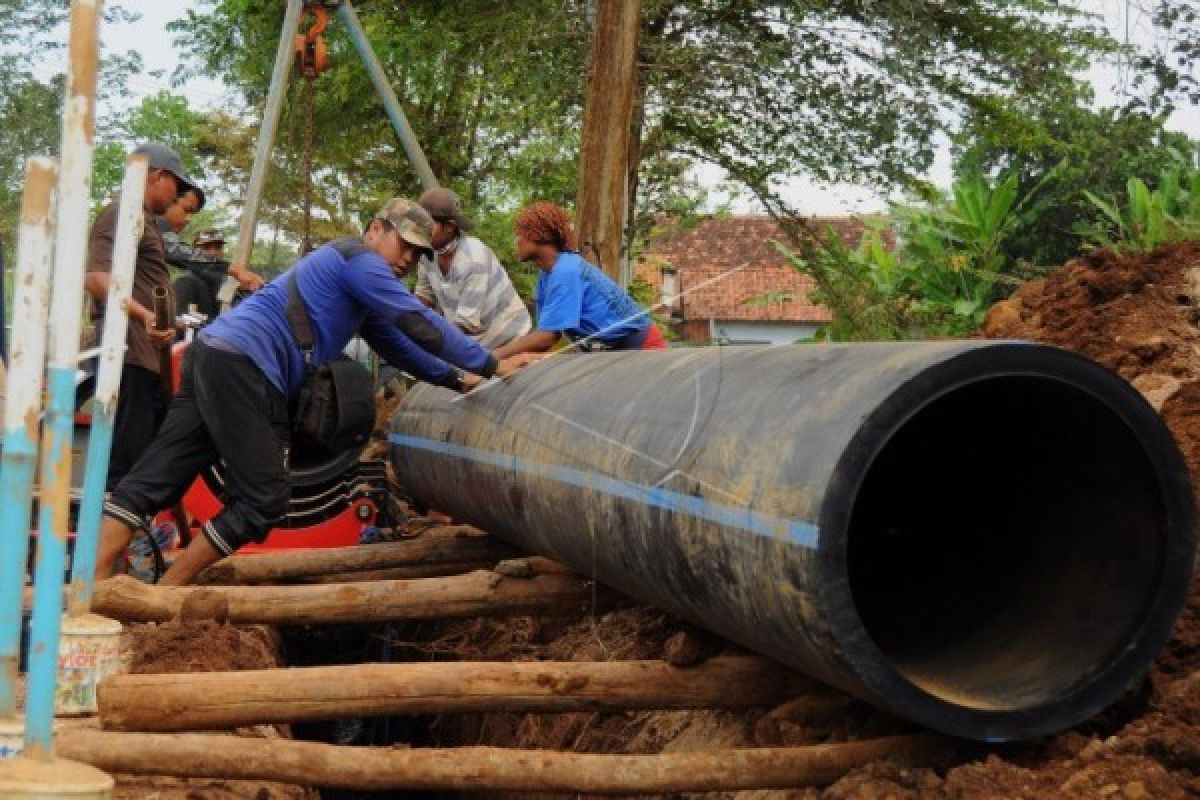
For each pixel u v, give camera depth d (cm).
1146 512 405
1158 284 657
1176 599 400
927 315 1512
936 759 409
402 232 634
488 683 454
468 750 418
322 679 450
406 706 451
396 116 952
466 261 762
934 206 1634
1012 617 446
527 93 1553
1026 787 377
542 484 542
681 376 486
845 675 377
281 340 610
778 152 1633
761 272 2270
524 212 707
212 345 604
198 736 418
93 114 312
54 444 312
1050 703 394
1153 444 396
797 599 373
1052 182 1998
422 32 1638
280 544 752
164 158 732
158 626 565
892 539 502
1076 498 437
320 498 755
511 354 700
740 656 471
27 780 297
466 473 641
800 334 2198
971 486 485
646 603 562
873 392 374
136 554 741
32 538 647
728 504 401
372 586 586
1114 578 416
